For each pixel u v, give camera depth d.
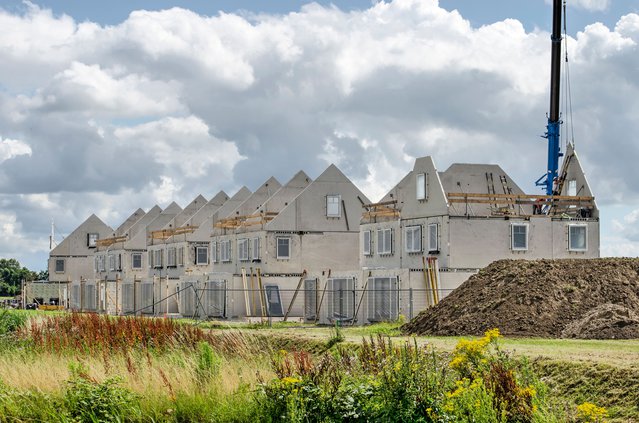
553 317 32.16
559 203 51.59
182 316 61.97
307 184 64.12
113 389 20.53
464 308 34.69
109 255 88.81
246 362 24.73
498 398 15.66
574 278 34.72
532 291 33.78
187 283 61.56
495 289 35.19
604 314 30.64
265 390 19.20
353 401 17.64
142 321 31.34
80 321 31.94
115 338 29.34
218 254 69.31
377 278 46.59
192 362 23.53
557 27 63.41
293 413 17.80
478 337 30.52
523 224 50.34
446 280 47.62
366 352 20.44
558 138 63.66
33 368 23.78
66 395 20.55
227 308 56.12
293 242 61.06
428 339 29.83
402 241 53.47
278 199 63.31
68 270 95.56
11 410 20.16
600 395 18.59
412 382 17.16
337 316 48.53
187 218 81.50
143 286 69.62
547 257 50.62
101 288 75.81
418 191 52.06
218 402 20.31
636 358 20.92
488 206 51.59
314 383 18.75
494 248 49.88
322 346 29.97
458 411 15.91
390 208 55.09
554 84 63.62
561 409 16.31
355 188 62.59
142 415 20.28
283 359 24.48
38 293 91.81
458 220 49.47
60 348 28.19
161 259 79.56
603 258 37.91
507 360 17.28
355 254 62.06
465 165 55.03
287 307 56.78
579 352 22.64
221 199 78.00
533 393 15.78
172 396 20.84
